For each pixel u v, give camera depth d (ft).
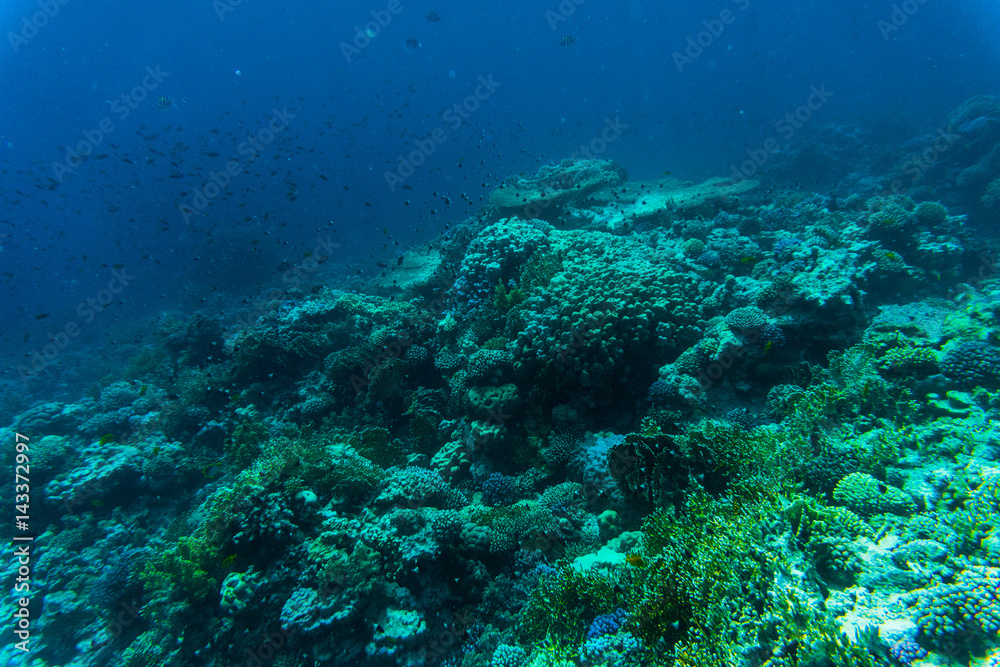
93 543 31.19
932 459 15.83
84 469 34.47
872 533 12.31
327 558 18.31
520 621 17.85
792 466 16.17
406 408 34.45
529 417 28.19
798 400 20.83
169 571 21.88
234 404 39.27
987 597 9.08
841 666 9.10
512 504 24.22
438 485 23.31
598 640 13.93
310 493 20.95
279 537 19.11
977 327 23.95
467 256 39.58
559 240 38.91
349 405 36.58
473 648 17.93
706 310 29.89
